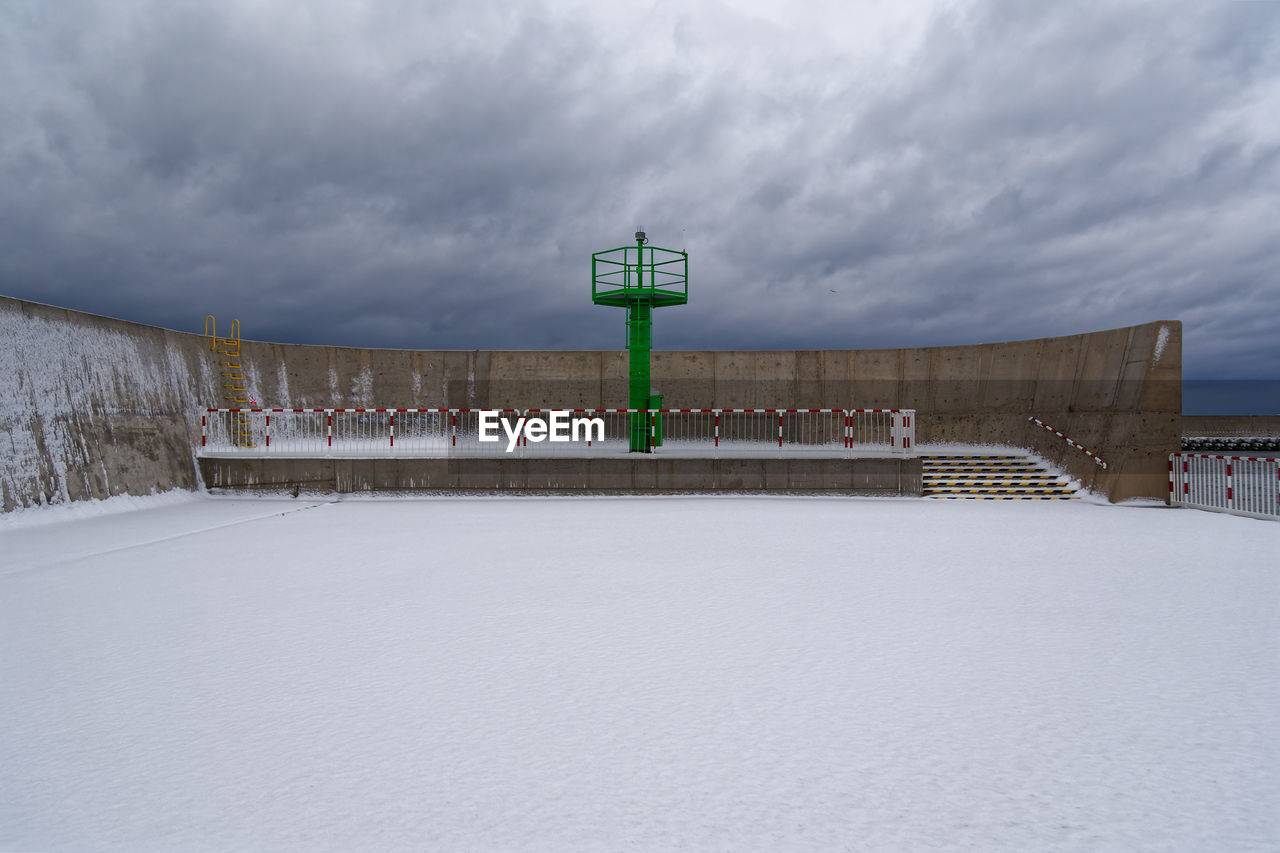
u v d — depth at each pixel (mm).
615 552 11141
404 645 6492
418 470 19922
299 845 3438
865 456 20000
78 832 3578
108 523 14844
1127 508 17875
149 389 19406
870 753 4398
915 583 8969
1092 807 3803
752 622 7207
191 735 4680
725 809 3756
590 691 5391
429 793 3926
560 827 3586
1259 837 3529
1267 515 15414
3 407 14742
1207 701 5227
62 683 5629
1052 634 6832
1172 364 18688
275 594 8453
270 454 20531
